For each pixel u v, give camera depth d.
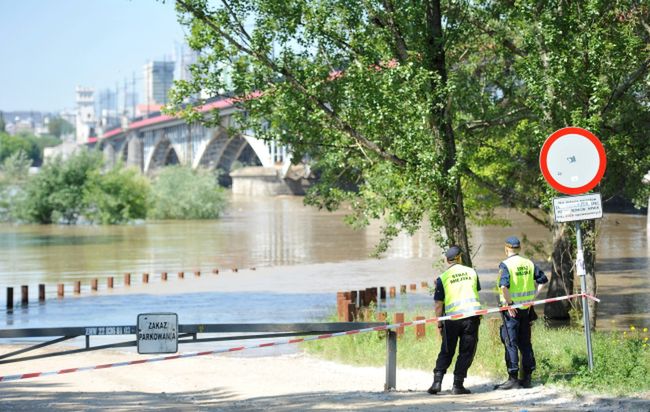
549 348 22.38
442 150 29.02
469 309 17.86
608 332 34.44
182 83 29.94
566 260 39.16
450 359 18.11
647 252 76.94
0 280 67.12
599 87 28.83
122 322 43.53
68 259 83.88
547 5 29.36
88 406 15.89
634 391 16.30
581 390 16.66
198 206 157.00
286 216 161.62
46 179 149.25
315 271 70.19
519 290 18.12
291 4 28.47
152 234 119.75
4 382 22.58
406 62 28.83
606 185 39.28
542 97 29.27
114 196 147.25
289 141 30.78
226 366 27.03
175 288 59.72
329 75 29.53
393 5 29.28
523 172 42.59
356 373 24.14
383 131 29.06
